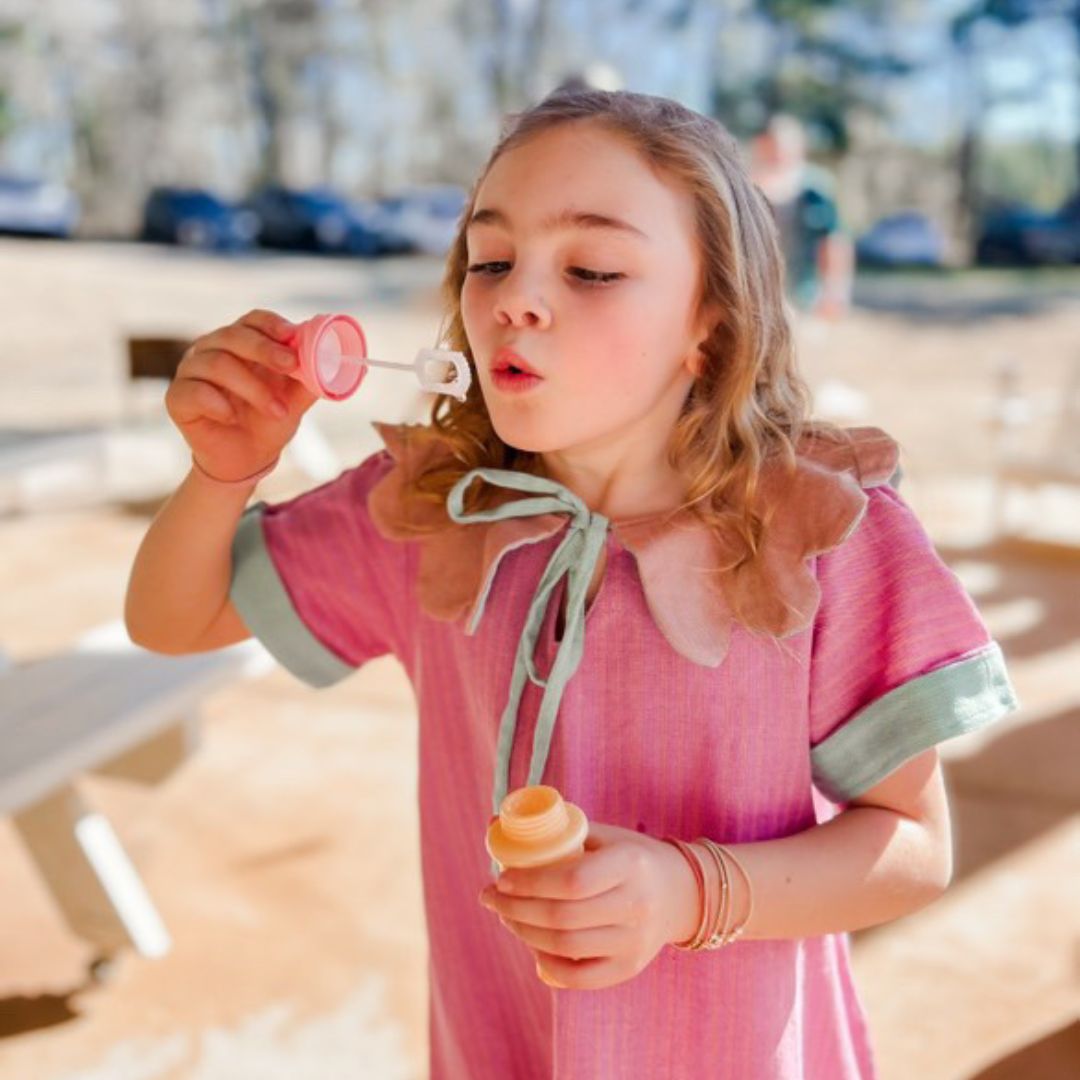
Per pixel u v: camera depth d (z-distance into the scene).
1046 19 22.55
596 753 0.95
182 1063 1.98
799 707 0.94
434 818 1.09
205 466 1.01
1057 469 4.80
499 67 23.66
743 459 0.94
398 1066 1.96
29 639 3.92
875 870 0.93
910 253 19.91
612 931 0.78
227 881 2.50
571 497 0.97
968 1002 2.11
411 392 8.21
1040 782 2.91
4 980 2.21
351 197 21.30
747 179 0.97
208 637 1.14
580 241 0.87
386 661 3.71
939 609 0.93
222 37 23.80
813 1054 1.08
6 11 22.58
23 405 7.76
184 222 19.31
